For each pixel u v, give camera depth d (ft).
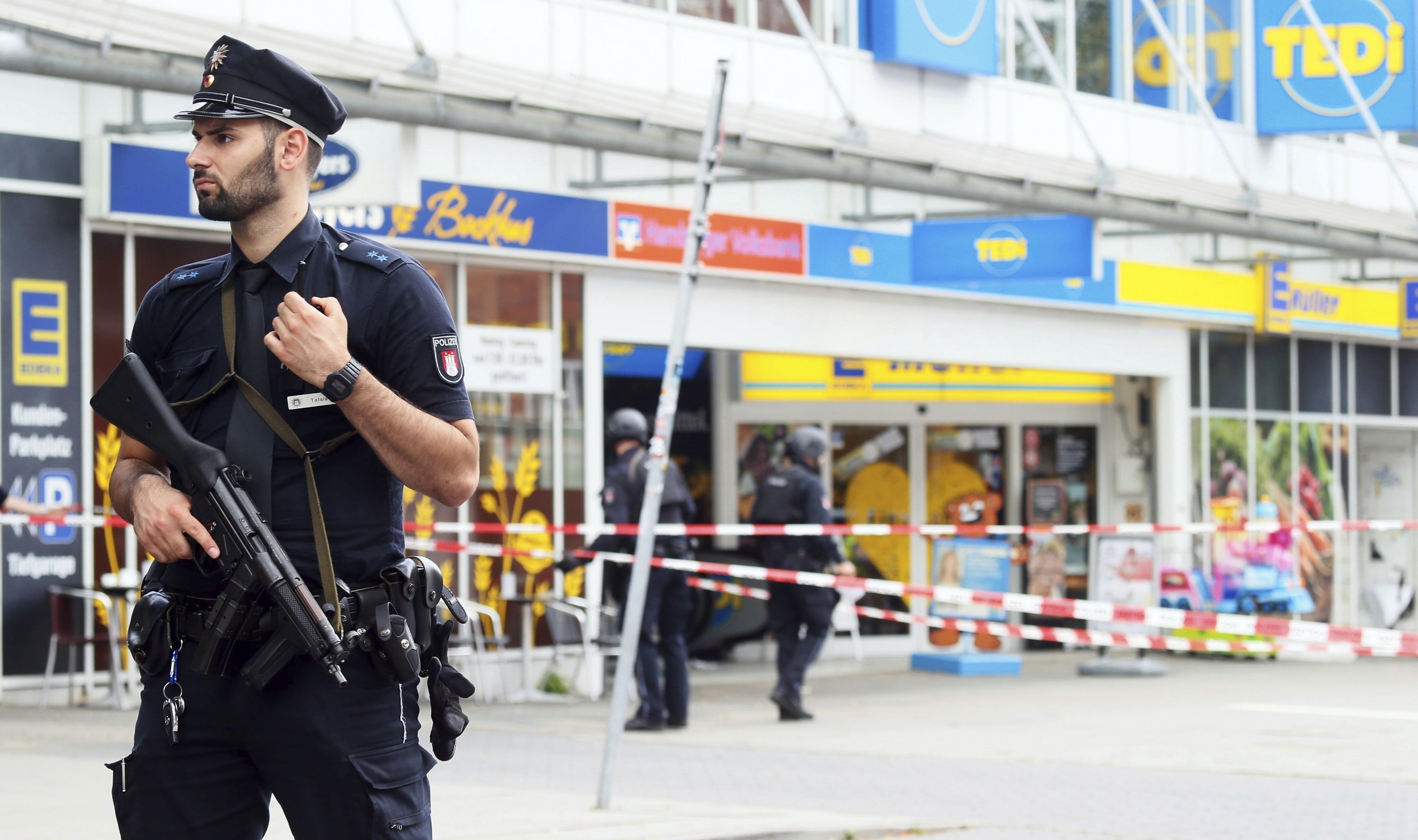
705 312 82.12
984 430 101.86
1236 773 50.37
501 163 74.54
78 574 62.80
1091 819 41.52
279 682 16.52
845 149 73.82
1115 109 94.02
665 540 61.52
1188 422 106.63
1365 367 121.19
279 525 16.74
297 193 17.08
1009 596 54.03
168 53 53.47
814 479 65.41
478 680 73.77
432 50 61.41
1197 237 107.34
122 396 16.67
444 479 16.78
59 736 52.13
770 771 50.24
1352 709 70.79
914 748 56.70
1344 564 118.52
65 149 62.69
